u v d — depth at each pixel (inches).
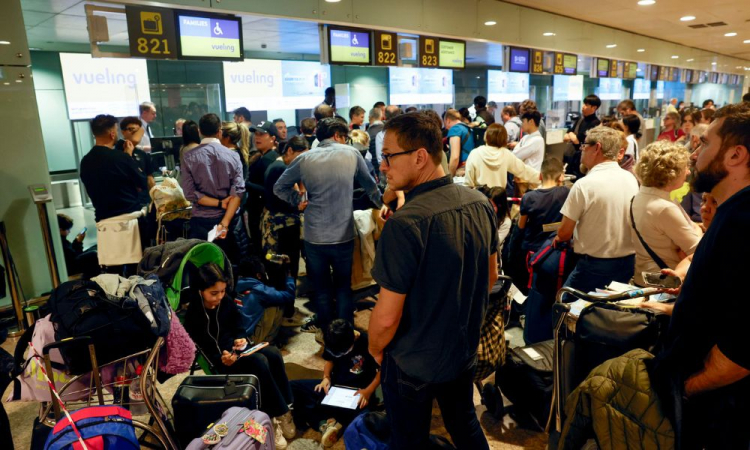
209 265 96.2
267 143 178.9
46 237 155.4
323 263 131.3
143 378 74.1
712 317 47.3
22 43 151.3
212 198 143.4
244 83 415.5
